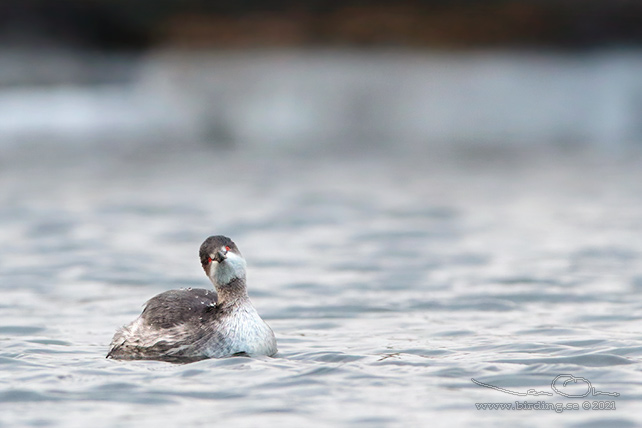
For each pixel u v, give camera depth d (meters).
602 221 19.89
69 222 19.80
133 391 7.99
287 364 8.95
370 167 31.55
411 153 36.25
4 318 11.77
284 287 13.75
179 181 27.33
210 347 9.23
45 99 43.78
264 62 62.50
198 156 34.78
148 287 13.85
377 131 44.62
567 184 26.62
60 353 9.69
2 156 32.94
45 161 31.86
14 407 7.57
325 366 8.82
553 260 15.68
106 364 9.02
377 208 22.09
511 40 65.06
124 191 24.97
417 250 16.81
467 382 8.25
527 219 20.38
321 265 15.47
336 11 64.81
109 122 42.72
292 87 56.12
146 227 19.23
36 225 19.41
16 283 14.10
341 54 64.44
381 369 8.74
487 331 10.79
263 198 23.69
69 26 50.19
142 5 56.50
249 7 65.06
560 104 52.12
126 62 52.78
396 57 64.19
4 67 45.34
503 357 9.21
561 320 11.40
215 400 7.72
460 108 51.38
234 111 48.75
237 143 39.66
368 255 16.36
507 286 13.65
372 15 64.81
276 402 7.63
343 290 13.52
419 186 26.45
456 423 7.07
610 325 11.02
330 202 23.03
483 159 34.12
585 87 56.47
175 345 9.29
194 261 15.70
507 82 58.59
